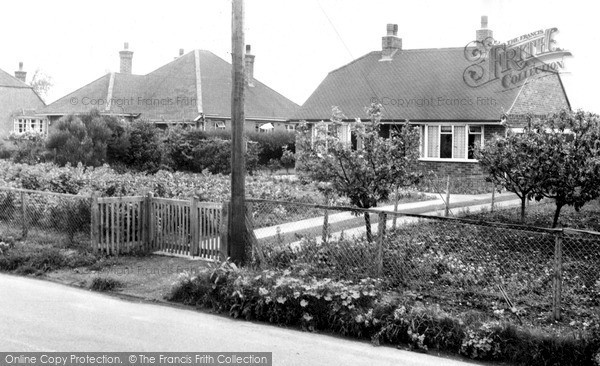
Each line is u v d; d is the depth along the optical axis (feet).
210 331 27.09
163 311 30.17
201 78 158.51
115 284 34.22
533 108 108.78
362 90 118.52
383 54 124.47
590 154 43.45
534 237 42.73
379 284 30.53
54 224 44.32
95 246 40.04
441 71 114.32
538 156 44.21
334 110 41.11
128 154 110.93
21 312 29.12
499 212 59.41
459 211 59.93
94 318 28.45
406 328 25.93
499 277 32.55
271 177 100.17
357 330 26.84
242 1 35.19
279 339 26.30
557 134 44.09
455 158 103.30
